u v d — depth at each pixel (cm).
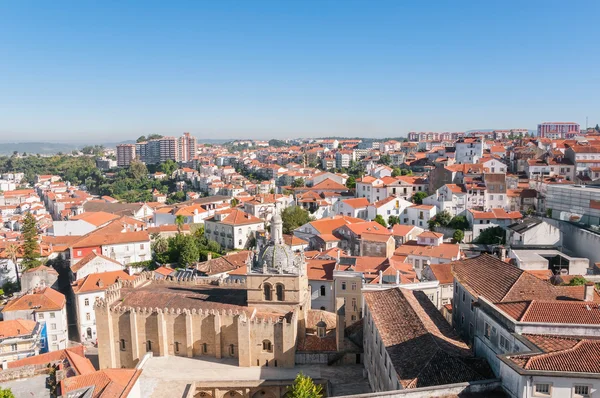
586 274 9388
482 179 17538
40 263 14812
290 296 8381
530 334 4638
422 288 8844
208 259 14525
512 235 12319
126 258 15988
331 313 9519
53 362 6688
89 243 15425
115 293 9112
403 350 5444
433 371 4803
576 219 12019
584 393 3950
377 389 6412
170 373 7819
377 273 10175
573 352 4178
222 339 8375
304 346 8294
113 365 8738
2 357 9119
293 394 5984
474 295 6103
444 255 12112
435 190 19188
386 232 14650
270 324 8012
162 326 8394
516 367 4075
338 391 7000
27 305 11006
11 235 19888
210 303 8750
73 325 12838
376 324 6412
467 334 6475
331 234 15025
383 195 19850
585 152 18575
